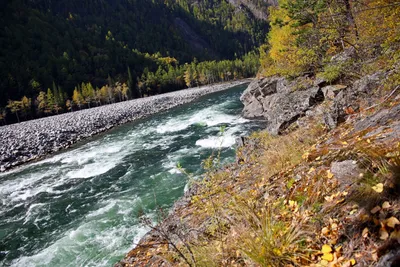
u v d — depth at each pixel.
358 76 7.11
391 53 4.98
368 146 2.51
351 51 7.78
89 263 6.15
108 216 8.26
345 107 5.56
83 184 11.94
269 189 3.47
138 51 121.88
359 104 5.27
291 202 2.74
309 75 10.93
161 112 34.25
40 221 8.97
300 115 8.63
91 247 6.77
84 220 8.38
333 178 2.56
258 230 2.37
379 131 2.85
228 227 3.13
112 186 11.05
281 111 9.38
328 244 1.91
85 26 133.38
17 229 8.64
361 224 1.80
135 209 8.32
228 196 4.21
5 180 14.01
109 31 128.00
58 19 123.44
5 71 71.31
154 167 12.51
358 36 7.51
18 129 29.50
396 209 1.65
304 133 6.24
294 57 11.92
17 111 59.91
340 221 1.99
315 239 2.04
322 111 6.84
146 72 95.56
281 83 15.39
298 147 5.29
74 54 96.12
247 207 2.85
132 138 20.70
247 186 4.71
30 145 20.62
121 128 26.14
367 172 2.17
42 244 7.50
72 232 7.70
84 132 25.09
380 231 1.62
